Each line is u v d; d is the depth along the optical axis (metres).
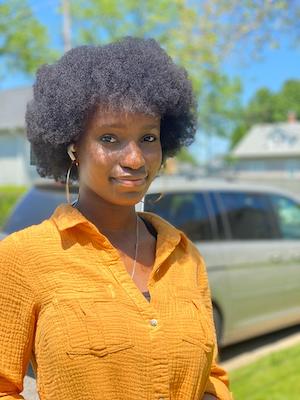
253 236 5.27
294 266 5.55
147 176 1.70
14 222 4.65
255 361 4.86
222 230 5.01
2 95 28.62
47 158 1.85
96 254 1.58
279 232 5.56
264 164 44.53
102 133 1.63
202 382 1.63
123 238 1.77
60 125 1.67
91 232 1.59
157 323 1.55
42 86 1.72
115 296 1.53
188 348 1.58
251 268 5.11
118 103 1.60
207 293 1.86
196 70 10.91
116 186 1.65
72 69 1.66
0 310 1.50
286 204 5.82
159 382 1.50
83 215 1.74
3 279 1.51
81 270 1.54
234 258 4.96
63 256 1.55
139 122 1.64
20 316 1.50
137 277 1.71
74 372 1.43
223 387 1.81
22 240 1.56
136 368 1.47
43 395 1.47
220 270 4.84
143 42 1.76
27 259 1.52
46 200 4.67
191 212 4.84
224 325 4.90
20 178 27.12
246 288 5.06
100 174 1.65
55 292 1.49
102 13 16.03
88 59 1.65
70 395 1.43
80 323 1.46
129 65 1.64
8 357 1.49
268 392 3.99
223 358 5.18
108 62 1.64
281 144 43.88
